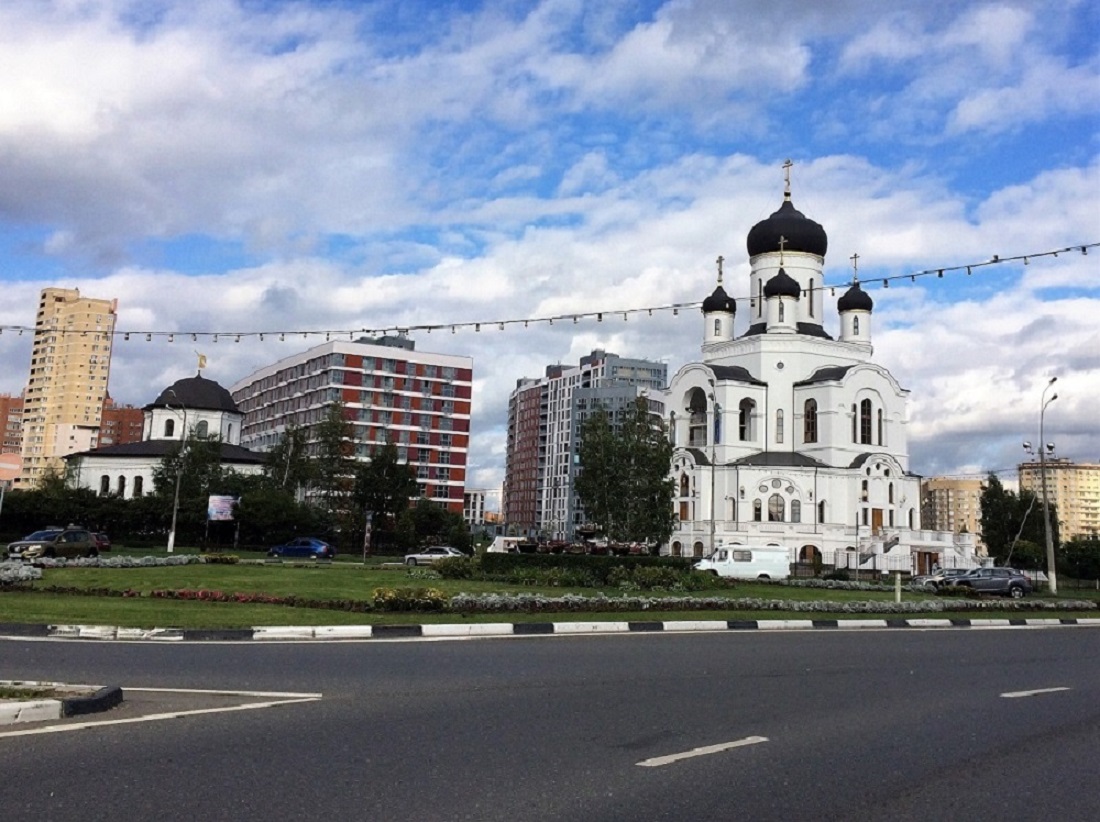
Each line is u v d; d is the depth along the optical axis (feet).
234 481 248.32
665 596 103.86
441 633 65.21
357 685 41.68
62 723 32.07
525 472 622.95
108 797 23.76
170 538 203.00
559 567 128.98
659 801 24.72
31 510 235.40
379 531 285.43
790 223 273.33
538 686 42.91
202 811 22.86
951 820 24.02
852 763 29.58
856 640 72.84
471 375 464.24
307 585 101.24
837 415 252.83
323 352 439.22
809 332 271.69
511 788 25.50
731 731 33.81
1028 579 158.51
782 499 245.24
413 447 445.78
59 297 520.01
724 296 280.51
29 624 59.47
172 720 32.96
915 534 244.83
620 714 36.40
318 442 303.07
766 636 73.41
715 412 257.96
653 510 168.35
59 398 503.61
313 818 22.57
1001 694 45.09
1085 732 35.94
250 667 46.24
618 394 536.83
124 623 61.46
